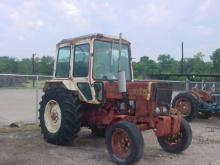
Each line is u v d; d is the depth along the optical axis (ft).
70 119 27.32
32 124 36.88
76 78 28.35
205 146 29.48
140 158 22.85
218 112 45.68
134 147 22.43
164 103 25.11
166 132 24.16
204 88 50.80
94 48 27.61
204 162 24.38
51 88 29.68
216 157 25.79
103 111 27.66
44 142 29.25
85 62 27.91
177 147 26.25
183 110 44.52
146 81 25.58
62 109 27.61
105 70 28.09
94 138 31.53
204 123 43.80
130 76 29.91
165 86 25.14
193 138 33.06
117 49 28.89
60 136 27.76
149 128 24.56
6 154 25.09
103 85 26.94
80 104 28.27
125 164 22.85
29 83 52.37
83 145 28.66
